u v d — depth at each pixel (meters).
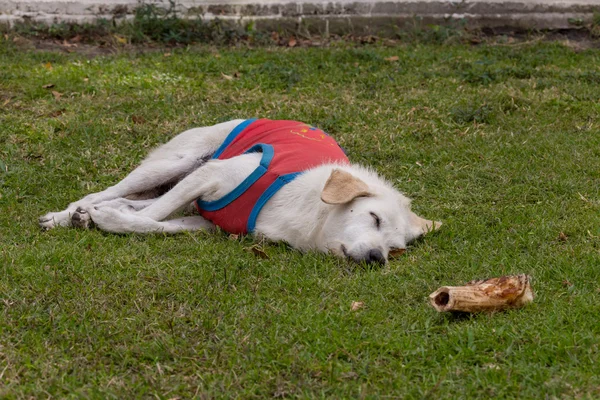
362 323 4.27
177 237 5.50
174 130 7.65
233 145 6.10
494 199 6.43
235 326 4.19
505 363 3.88
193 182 5.65
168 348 3.94
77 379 3.70
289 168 5.53
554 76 9.83
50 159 6.82
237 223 5.47
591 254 5.20
